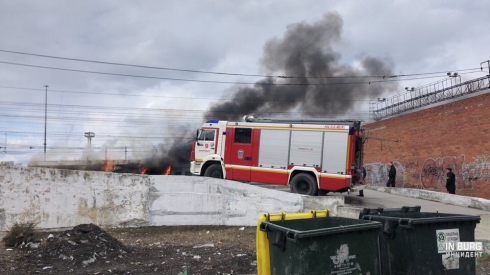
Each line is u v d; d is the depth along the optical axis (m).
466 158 18.56
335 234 4.04
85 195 10.58
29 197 9.97
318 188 14.11
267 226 4.37
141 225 11.06
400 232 4.85
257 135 15.18
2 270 6.21
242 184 11.72
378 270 4.23
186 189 11.56
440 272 4.81
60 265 6.70
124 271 6.41
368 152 27.36
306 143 14.45
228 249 8.34
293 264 3.98
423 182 21.62
